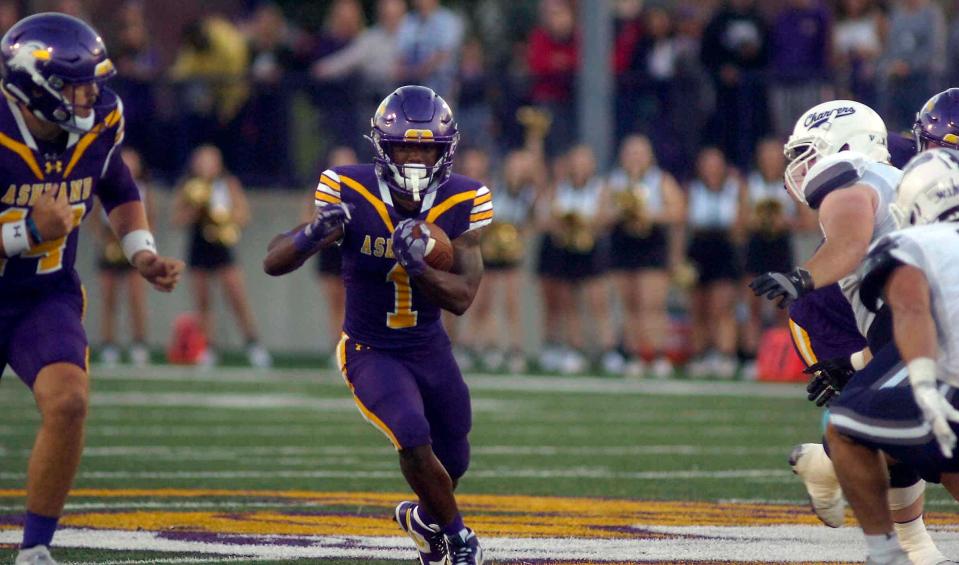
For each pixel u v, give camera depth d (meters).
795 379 44.88
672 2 65.25
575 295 48.53
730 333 47.69
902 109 48.41
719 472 26.05
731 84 50.81
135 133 57.84
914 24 48.81
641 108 52.34
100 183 17.78
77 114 16.31
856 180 16.34
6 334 16.69
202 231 49.91
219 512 21.22
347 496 22.97
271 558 17.62
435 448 17.66
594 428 33.22
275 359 53.03
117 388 42.22
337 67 55.84
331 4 72.62
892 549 15.12
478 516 20.97
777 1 58.97
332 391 41.75
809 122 18.12
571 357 48.69
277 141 56.91
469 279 17.00
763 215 46.53
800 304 19.62
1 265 16.53
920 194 14.90
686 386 43.34
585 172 47.84
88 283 58.19
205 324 50.94
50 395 15.78
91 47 16.28
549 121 52.56
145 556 17.70
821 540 18.91
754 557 17.66
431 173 16.97
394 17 55.50
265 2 73.00
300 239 16.62
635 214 46.28
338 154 46.50
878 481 15.12
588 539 19.00
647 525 20.14
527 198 49.28
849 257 15.70
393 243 16.34
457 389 17.47
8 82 16.17
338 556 17.80
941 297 14.45
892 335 15.39
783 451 29.20
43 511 15.68
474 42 59.88
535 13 72.00
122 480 24.83
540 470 26.31
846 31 51.72
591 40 50.75
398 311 17.17
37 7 65.19
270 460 27.77
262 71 58.09
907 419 14.64
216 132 57.44
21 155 16.39
